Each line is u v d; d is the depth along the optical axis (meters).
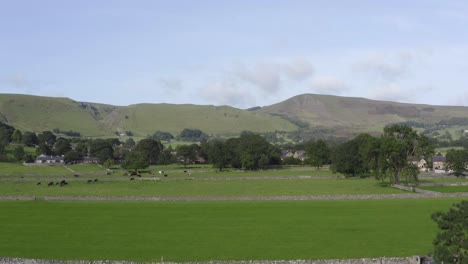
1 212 134.12
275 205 144.50
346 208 138.50
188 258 88.25
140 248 95.38
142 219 123.69
